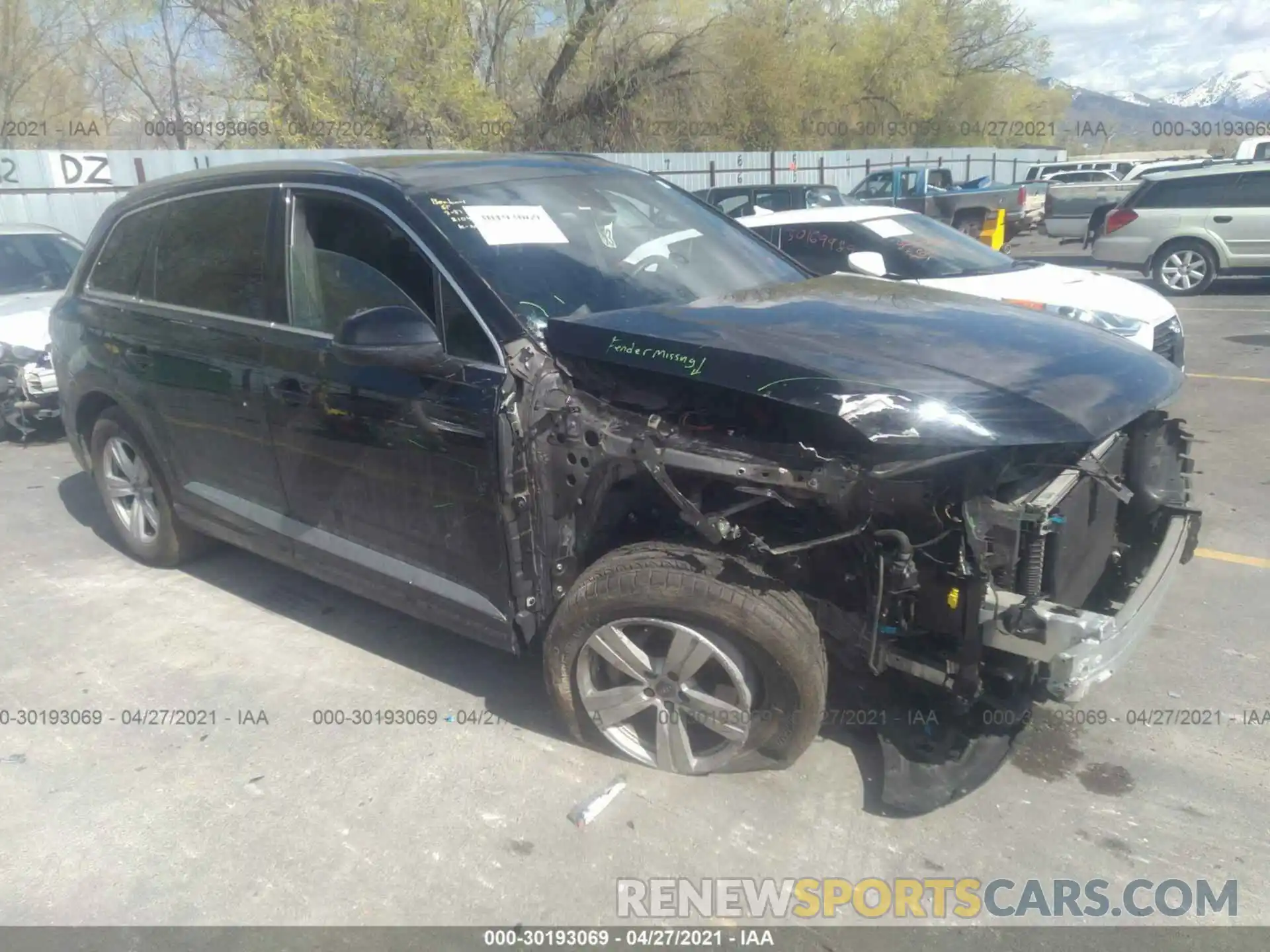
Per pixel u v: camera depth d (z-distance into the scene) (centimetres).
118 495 514
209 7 1947
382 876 286
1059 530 282
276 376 383
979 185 2527
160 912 276
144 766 342
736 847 292
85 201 1304
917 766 307
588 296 348
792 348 295
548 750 341
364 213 364
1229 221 1296
